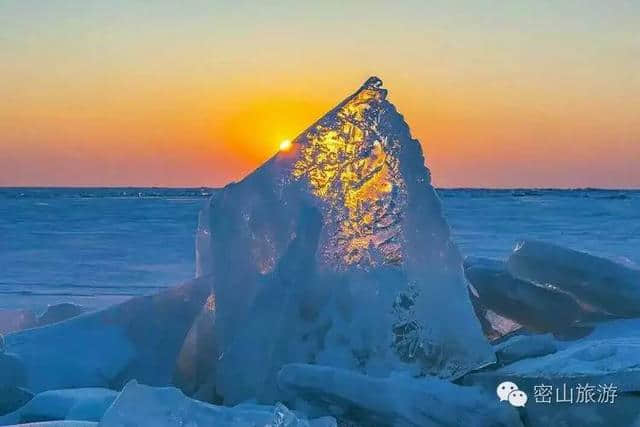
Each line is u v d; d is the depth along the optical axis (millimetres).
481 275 4012
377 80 3566
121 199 81562
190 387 3643
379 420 2988
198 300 3719
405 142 3482
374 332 3365
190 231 25391
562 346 3527
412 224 3430
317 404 3064
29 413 3020
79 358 3510
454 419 2980
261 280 3436
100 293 10547
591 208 47562
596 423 2924
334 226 3473
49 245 19750
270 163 3564
